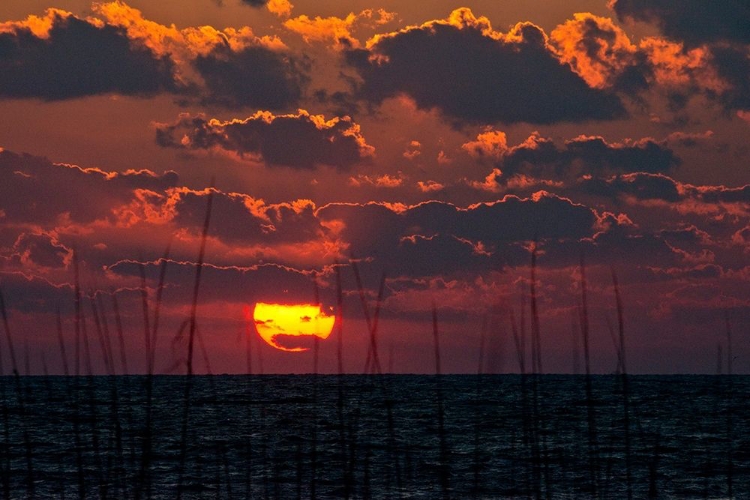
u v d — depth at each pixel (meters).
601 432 100.25
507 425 111.50
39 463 76.06
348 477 37.28
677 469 76.44
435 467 77.31
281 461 77.44
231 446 84.06
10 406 122.44
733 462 80.44
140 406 130.50
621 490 66.75
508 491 65.94
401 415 124.25
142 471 33.28
